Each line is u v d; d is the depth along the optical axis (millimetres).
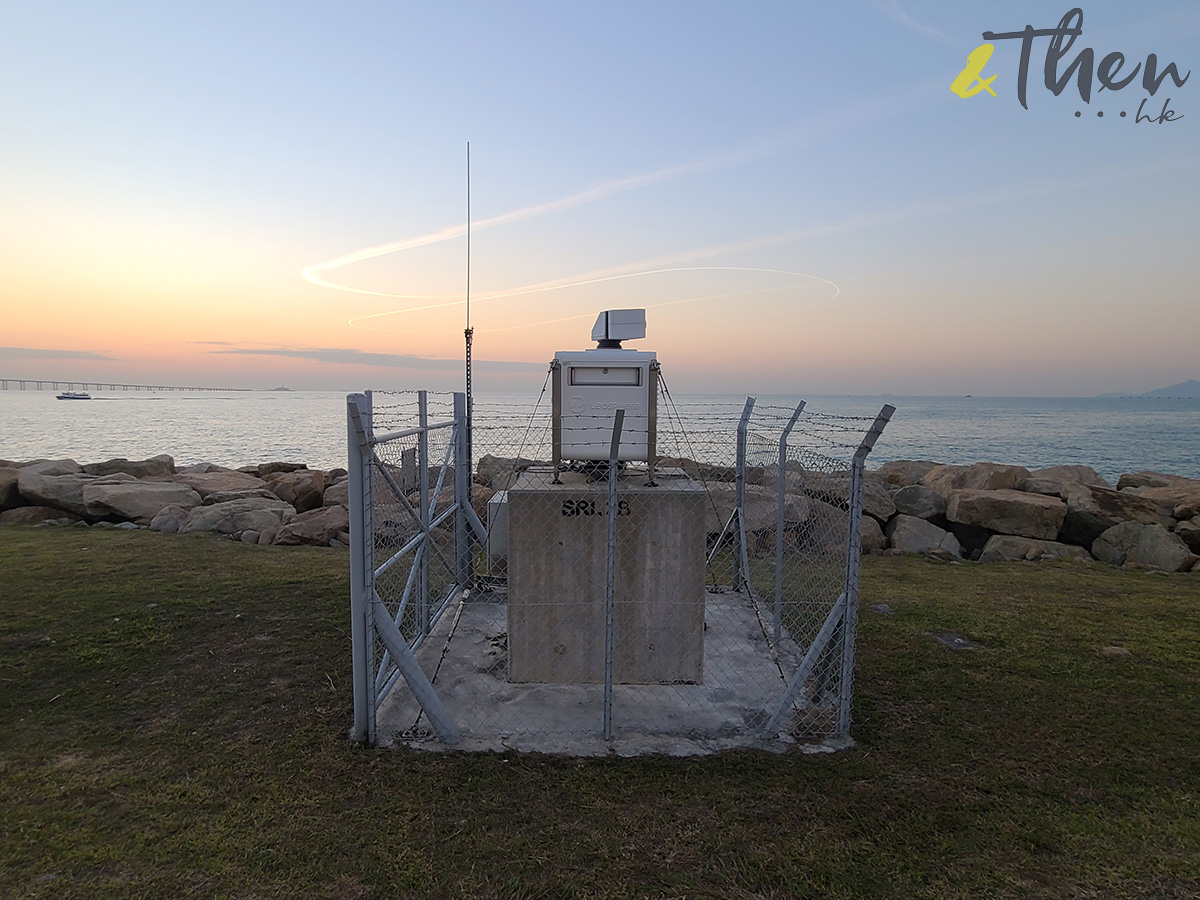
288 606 6781
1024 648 6035
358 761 3973
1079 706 4875
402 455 5242
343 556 9320
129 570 8086
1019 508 11688
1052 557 10781
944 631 6512
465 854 3160
